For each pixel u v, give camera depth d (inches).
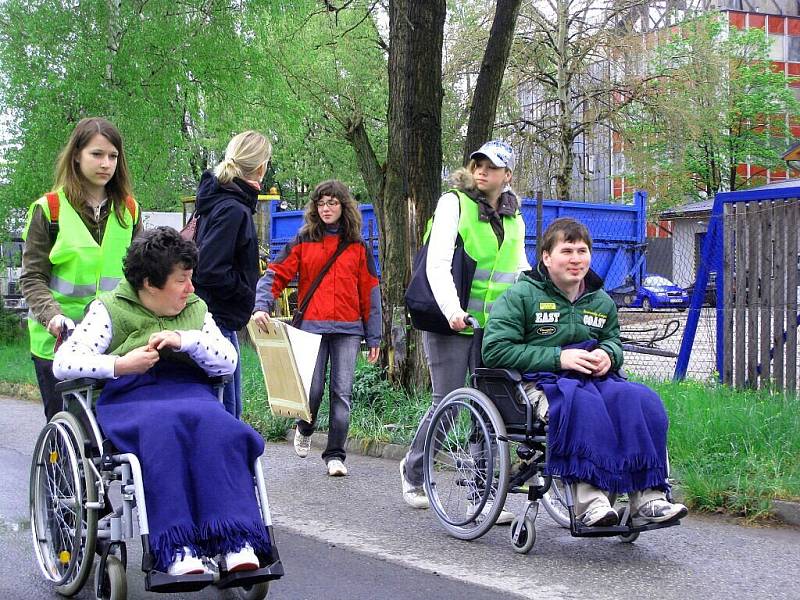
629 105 1108.5
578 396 188.2
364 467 304.5
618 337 208.2
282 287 288.0
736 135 1766.7
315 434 350.9
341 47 1000.2
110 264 191.3
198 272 210.1
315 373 293.0
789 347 353.7
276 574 144.9
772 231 358.0
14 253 851.4
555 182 1136.8
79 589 165.8
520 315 202.4
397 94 372.8
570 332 202.8
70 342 159.0
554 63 1114.1
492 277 226.4
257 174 216.8
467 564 192.5
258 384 424.2
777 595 172.1
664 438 191.2
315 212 285.6
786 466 250.1
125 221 193.2
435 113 370.0
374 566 191.2
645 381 371.9
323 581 180.9
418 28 364.5
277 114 968.3
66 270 188.4
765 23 2209.6
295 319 289.0
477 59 1000.2
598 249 771.4
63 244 186.9
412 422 340.2
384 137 1295.5
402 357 375.9
